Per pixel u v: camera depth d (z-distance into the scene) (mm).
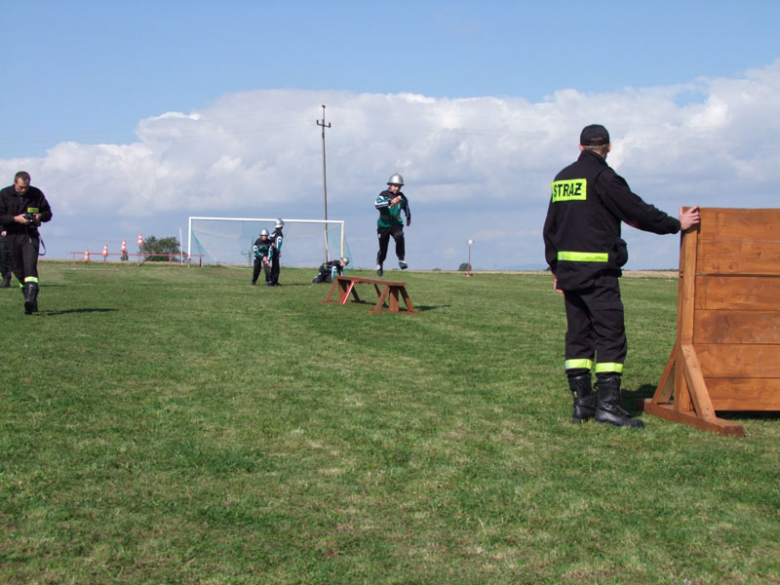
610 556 3301
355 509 3801
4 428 5059
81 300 14727
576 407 5664
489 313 14039
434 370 7750
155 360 7875
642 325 12602
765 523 3676
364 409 5906
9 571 3066
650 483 4230
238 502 3850
